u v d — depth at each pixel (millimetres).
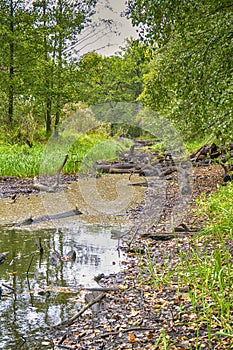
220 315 3500
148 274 4863
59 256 5602
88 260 5496
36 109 23469
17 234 6852
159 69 8148
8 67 23734
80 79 26125
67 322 3719
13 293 4383
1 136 21547
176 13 7191
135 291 4379
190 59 7344
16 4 23500
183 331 3396
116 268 5180
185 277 4281
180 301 3965
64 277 4867
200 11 7156
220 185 9789
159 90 8102
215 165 12586
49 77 24094
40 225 7527
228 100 6629
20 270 5090
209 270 4086
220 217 6297
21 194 10867
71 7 25844
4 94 23516
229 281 3910
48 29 24906
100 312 3918
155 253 5609
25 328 3623
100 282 4699
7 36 22766
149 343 3277
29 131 21375
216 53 6992
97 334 3484
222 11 7059
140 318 3723
